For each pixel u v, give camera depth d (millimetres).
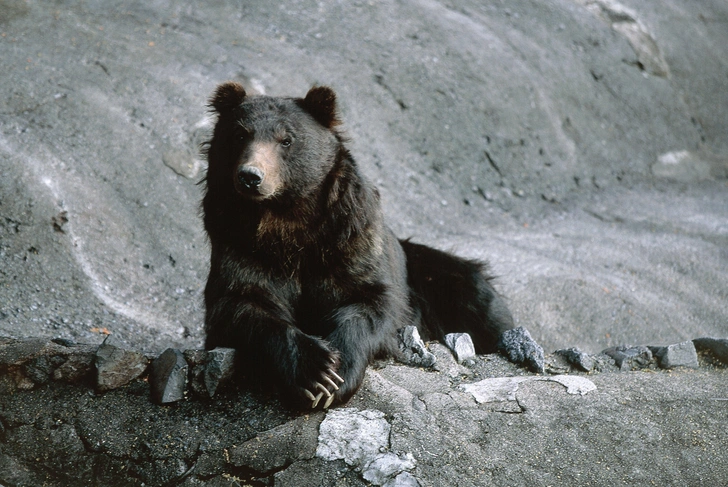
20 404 7535
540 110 19453
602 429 7297
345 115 16500
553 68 21031
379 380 7914
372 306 8328
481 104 18406
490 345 10852
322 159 8398
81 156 12898
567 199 18172
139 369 7828
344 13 19000
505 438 7129
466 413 7402
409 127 17203
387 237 9406
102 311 10820
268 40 17484
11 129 12641
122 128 13758
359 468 6719
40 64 14391
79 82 14312
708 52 25688
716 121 23719
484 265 11734
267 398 7582
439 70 18531
